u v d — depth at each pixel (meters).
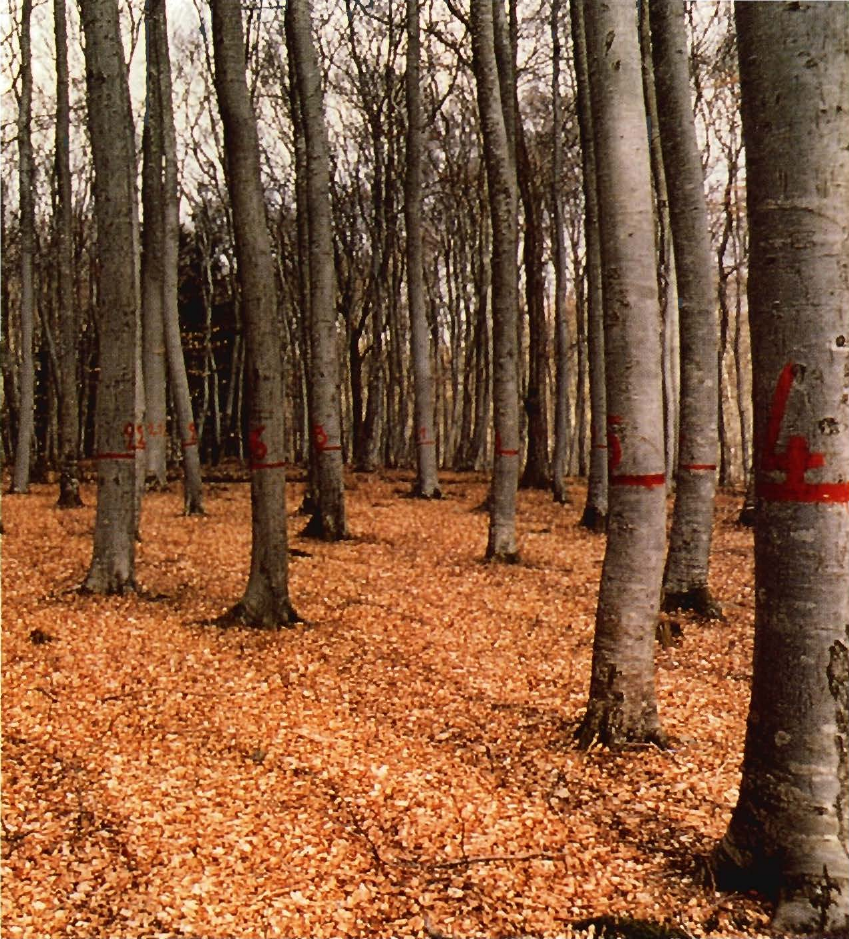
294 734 6.22
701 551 9.59
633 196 5.58
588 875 4.37
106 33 9.78
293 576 11.29
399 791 5.33
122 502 10.18
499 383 12.45
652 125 15.08
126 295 10.01
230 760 5.79
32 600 9.68
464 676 7.56
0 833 4.83
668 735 6.12
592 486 15.88
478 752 5.93
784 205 3.58
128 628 8.73
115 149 9.87
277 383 8.88
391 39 23.53
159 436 22.03
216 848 4.69
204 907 4.18
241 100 8.56
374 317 27.67
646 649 5.93
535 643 8.59
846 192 3.56
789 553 3.71
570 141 26.00
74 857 4.61
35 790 5.35
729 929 3.75
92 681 7.23
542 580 11.40
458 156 29.78
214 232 35.75
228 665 7.72
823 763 3.74
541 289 23.31
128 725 6.37
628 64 5.61
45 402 33.94
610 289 5.68
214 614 9.39
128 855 4.63
